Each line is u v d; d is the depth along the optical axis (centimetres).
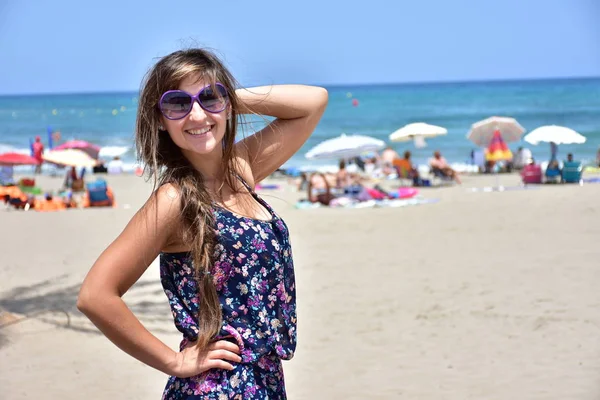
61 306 774
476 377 553
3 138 5453
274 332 223
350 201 1688
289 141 266
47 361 614
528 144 3669
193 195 216
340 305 765
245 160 256
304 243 1143
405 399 512
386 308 747
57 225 1398
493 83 12431
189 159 233
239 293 220
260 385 222
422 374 562
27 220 1483
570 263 920
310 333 673
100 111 7669
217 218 219
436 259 980
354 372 570
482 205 1519
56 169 2900
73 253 1085
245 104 253
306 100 264
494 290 805
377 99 8119
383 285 846
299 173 2528
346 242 1139
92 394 539
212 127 228
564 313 708
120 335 212
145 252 214
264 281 222
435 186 2095
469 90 9531
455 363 585
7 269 972
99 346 653
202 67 225
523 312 717
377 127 5559
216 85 227
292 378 559
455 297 781
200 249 213
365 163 2734
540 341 632
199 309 219
